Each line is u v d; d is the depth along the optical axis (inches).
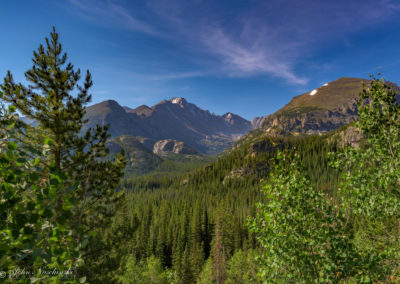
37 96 371.6
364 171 291.4
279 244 255.1
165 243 2780.5
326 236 243.9
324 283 239.3
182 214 3531.0
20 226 95.1
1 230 100.6
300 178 262.2
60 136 350.0
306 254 242.4
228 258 2194.9
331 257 239.5
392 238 288.2
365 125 311.7
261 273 270.4
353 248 242.8
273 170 274.7
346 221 256.1
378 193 282.5
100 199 403.2
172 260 2527.1
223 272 1845.5
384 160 299.0
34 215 98.2
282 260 248.4
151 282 1441.9
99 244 382.9
